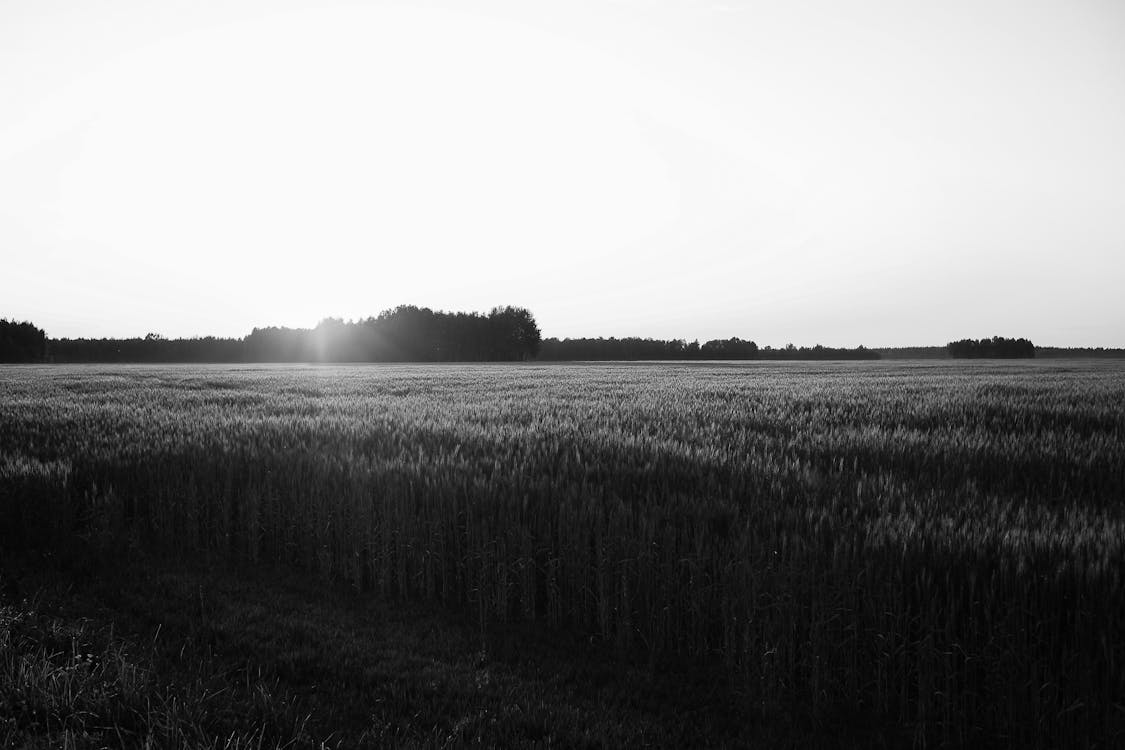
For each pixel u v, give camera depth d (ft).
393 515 25.96
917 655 17.30
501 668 19.40
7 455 36.19
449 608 24.40
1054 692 15.72
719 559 20.40
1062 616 16.63
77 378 136.46
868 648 17.85
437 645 20.90
